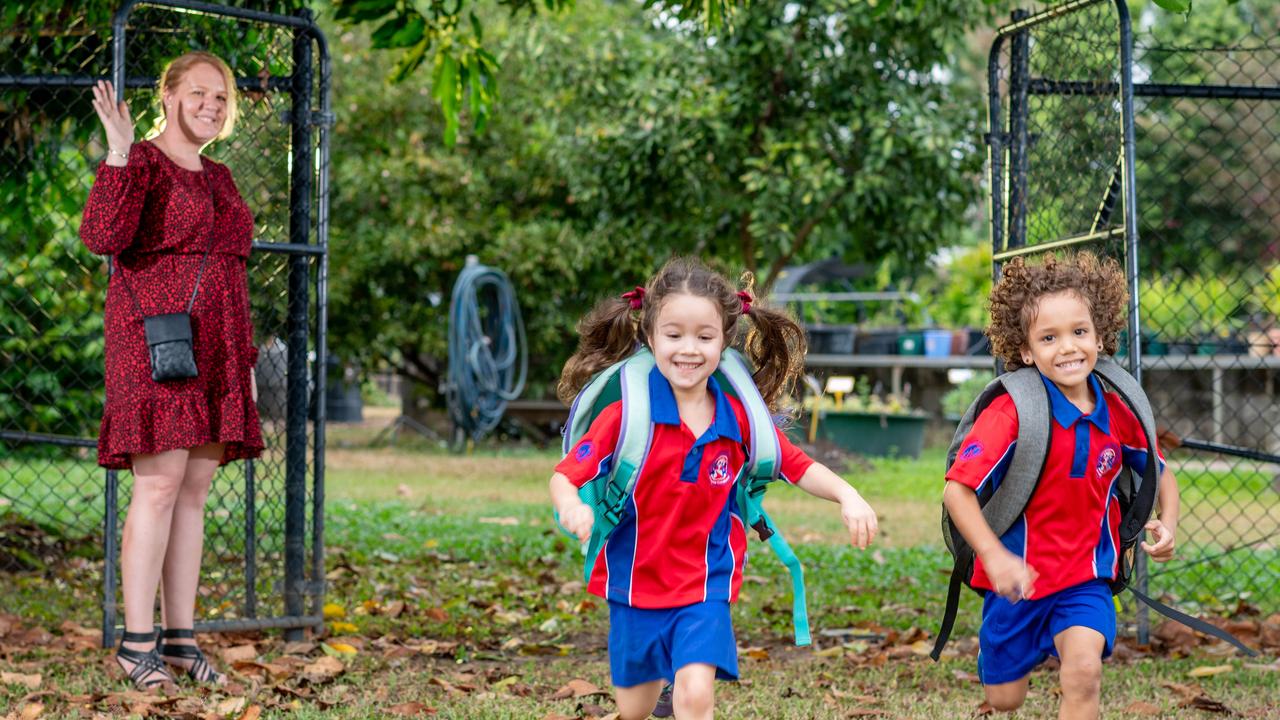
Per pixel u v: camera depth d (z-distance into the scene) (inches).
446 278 874.1
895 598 289.7
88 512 397.4
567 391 145.2
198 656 200.5
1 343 513.0
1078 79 239.6
